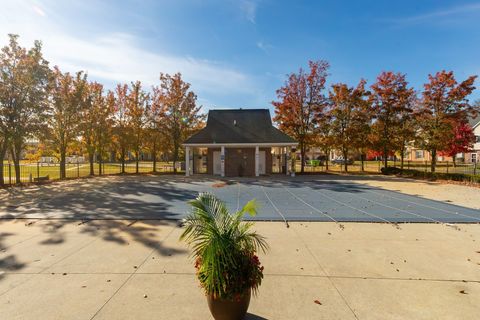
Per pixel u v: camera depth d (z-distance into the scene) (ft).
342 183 72.95
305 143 104.94
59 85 86.79
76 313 12.59
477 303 13.60
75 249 21.18
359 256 19.88
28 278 16.17
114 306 13.19
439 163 184.34
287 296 14.21
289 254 20.24
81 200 44.83
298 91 104.47
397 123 99.09
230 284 11.21
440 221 30.27
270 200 45.19
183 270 17.31
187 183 72.69
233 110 111.65
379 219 31.17
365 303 13.57
